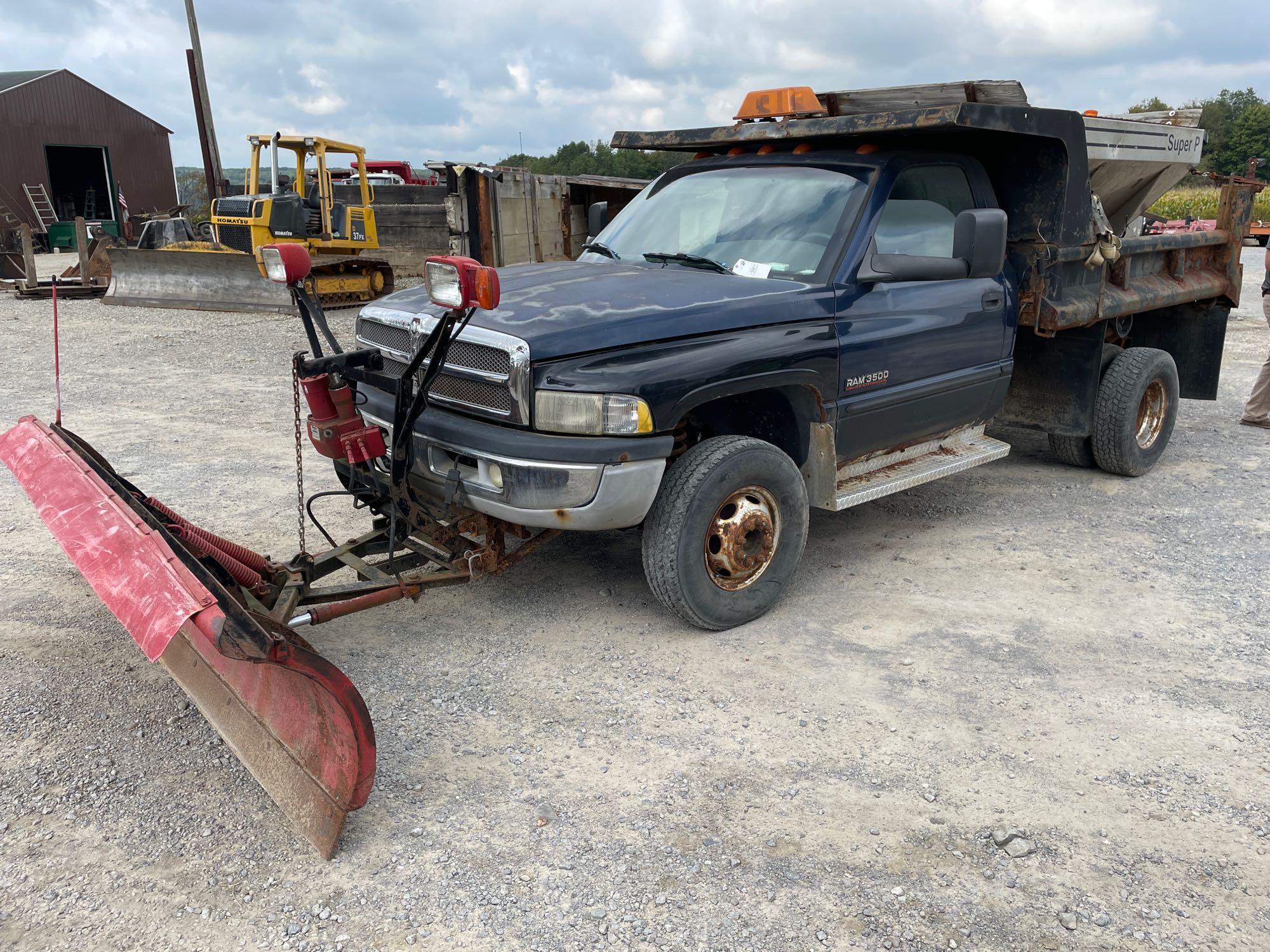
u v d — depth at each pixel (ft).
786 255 14.64
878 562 16.22
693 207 16.43
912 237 15.31
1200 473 21.66
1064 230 16.97
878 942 7.88
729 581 13.43
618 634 13.52
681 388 11.97
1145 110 23.15
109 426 25.44
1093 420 20.24
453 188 38.63
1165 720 11.29
